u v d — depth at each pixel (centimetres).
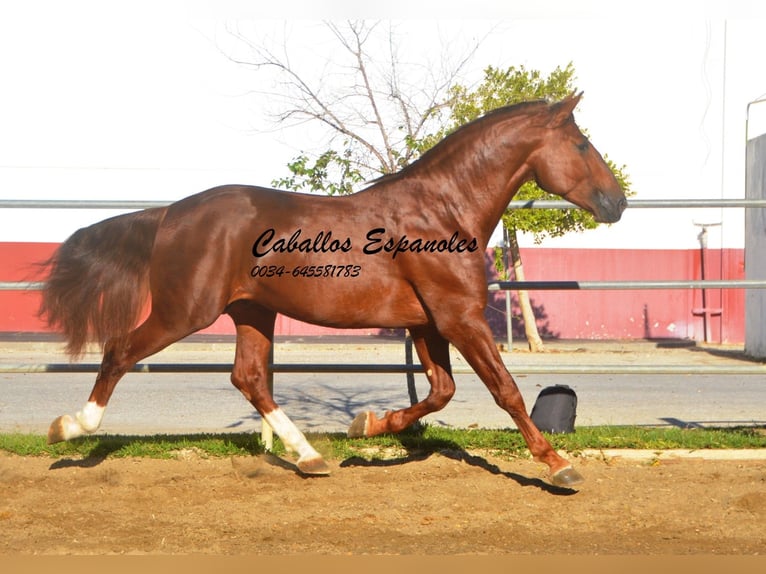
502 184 585
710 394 1205
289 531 497
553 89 1683
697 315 2258
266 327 617
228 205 576
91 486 591
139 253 589
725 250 2245
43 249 2198
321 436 713
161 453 663
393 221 575
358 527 507
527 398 1134
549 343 2095
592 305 2244
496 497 571
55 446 672
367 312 577
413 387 719
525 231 1791
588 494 577
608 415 970
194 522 513
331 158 1284
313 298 573
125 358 581
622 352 1919
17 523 506
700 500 564
